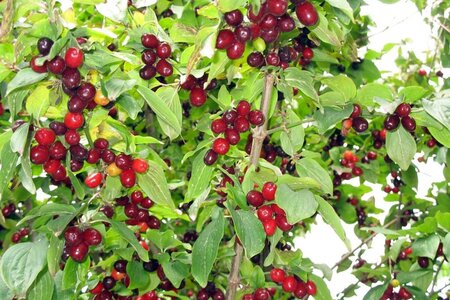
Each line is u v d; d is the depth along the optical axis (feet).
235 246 2.80
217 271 3.25
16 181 3.34
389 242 3.65
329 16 2.59
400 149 2.65
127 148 2.35
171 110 2.44
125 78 2.29
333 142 3.79
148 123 3.60
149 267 2.67
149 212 2.72
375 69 3.59
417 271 3.04
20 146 2.10
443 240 2.78
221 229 2.32
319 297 2.67
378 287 3.03
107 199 2.52
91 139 2.32
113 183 2.47
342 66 3.54
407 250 3.30
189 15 2.36
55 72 2.11
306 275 2.60
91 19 3.15
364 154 3.83
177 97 2.47
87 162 2.37
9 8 2.11
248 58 2.38
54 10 2.10
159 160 2.51
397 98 2.58
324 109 2.56
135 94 2.46
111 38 2.34
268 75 2.45
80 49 2.12
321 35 2.42
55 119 2.34
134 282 2.63
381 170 4.12
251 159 2.49
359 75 3.62
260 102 2.58
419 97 2.58
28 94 2.33
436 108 2.48
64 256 2.43
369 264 3.63
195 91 2.48
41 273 2.39
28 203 3.72
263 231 2.29
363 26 3.86
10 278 2.18
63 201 3.35
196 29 2.38
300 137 2.57
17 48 2.16
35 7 2.19
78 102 2.18
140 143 2.54
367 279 3.45
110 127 2.35
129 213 2.62
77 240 2.29
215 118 2.51
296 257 2.57
